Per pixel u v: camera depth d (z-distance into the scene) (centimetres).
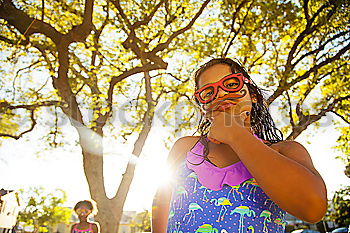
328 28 836
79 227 651
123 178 855
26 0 869
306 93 857
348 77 877
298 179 67
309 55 921
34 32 741
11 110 912
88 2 690
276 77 832
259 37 879
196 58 878
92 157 840
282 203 67
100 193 831
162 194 106
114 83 838
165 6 839
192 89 114
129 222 3984
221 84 87
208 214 83
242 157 72
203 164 90
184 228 84
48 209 3244
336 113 950
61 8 839
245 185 84
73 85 872
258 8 863
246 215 81
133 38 770
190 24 779
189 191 88
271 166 68
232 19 855
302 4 854
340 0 791
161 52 848
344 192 1472
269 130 111
